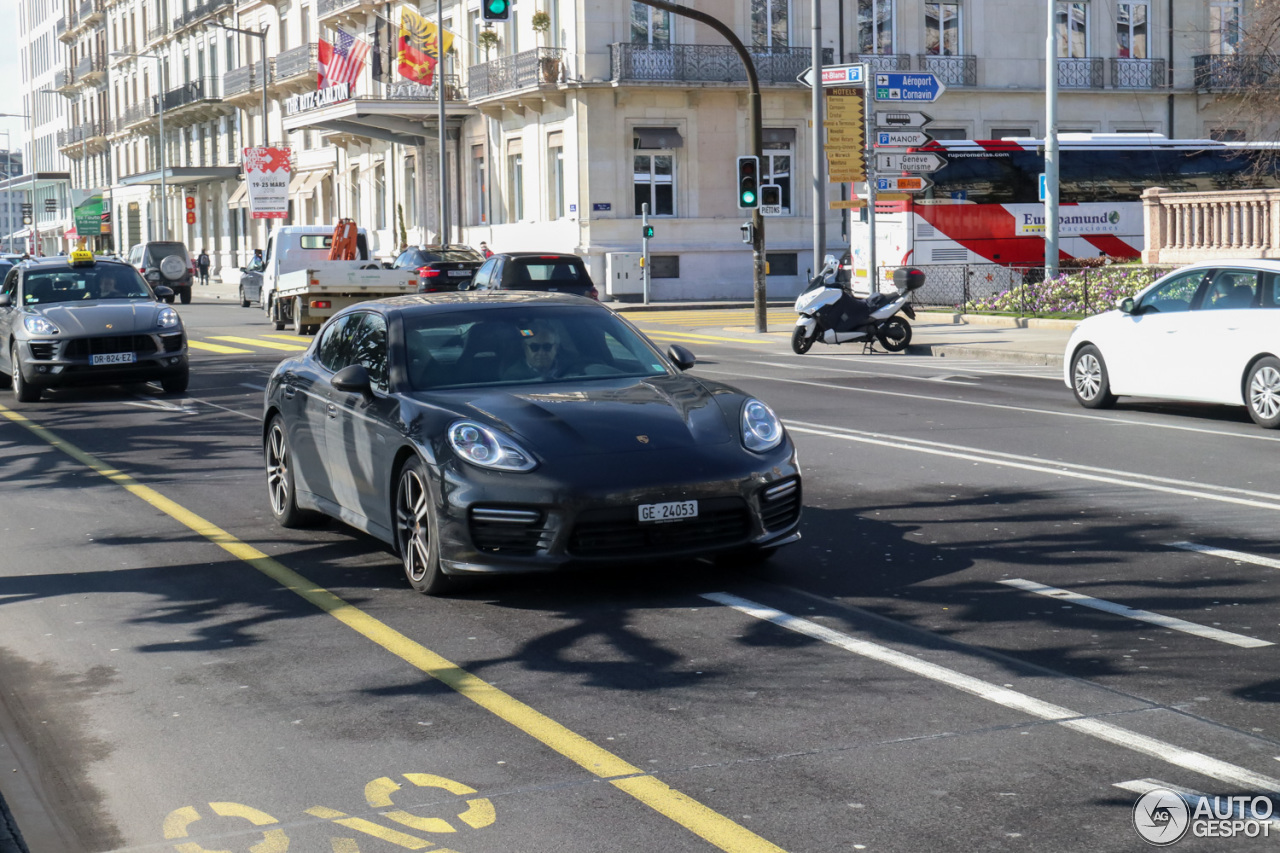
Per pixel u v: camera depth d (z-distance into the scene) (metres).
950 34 48.25
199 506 10.61
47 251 119.12
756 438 7.65
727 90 45.97
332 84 53.53
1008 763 4.86
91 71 100.56
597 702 5.68
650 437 7.43
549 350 8.39
